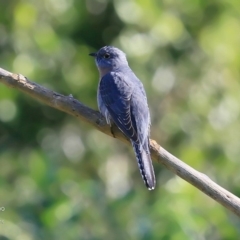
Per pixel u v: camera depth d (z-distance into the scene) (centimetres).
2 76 1027
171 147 1766
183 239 1202
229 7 1766
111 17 1739
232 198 951
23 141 1741
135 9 1677
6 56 1645
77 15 1723
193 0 1736
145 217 1231
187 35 1755
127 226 1249
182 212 1239
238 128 1770
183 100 1773
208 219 1334
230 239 1329
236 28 1783
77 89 1709
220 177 1709
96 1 1739
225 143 1744
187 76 1773
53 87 1686
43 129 1769
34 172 1334
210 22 1769
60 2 1697
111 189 1585
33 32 1661
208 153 1734
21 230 1226
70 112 1039
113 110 1129
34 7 1667
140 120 1132
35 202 1273
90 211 1259
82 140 1825
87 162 1823
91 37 1747
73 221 1234
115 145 1909
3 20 1661
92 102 1736
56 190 1305
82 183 1323
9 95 1650
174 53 1748
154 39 1694
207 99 1773
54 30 1705
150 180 1008
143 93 1168
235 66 1788
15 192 1349
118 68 1259
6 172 1611
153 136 1775
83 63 1719
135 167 1912
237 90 1791
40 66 1655
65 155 1792
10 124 1709
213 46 1769
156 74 1723
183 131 1758
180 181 1453
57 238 1219
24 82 1027
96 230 1244
